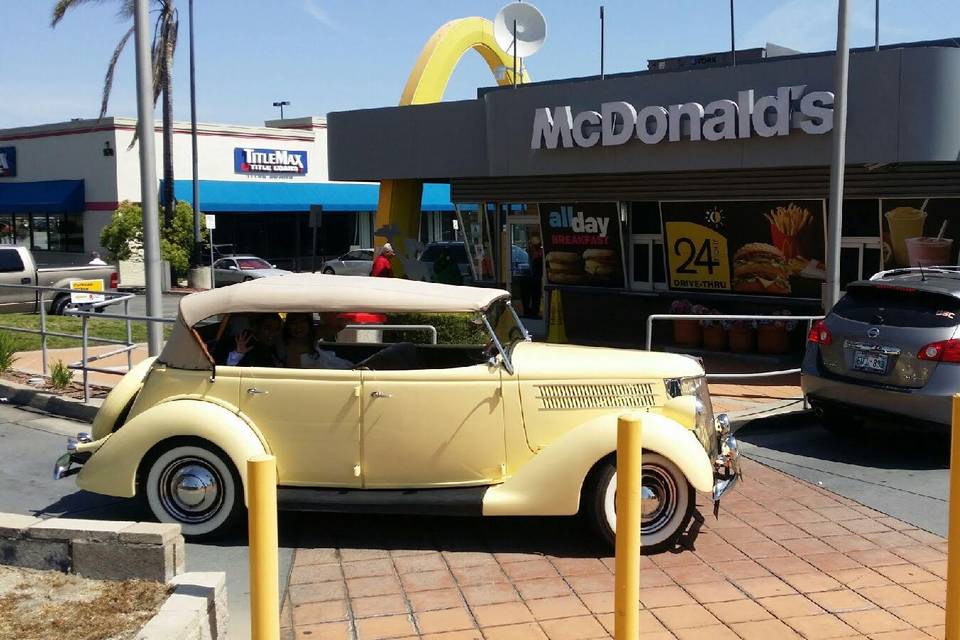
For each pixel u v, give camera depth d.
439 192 45.69
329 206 42.16
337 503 5.98
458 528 6.39
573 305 16.64
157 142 38.00
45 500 7.09
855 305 8.62
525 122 14.87
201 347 6.18
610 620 4.89
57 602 4.22
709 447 6.12
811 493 7.24
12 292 19.56
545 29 17.80
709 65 18.56
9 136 41.06
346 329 7.06
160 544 4.43
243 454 5.89
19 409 10.34
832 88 12.07
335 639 4.70
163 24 31.98
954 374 7.79
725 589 5.29
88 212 38.25
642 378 6.05
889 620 4.88
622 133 13.66
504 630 4.78
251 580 3.33
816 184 12.88
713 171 13.78
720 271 14.81
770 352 13.73
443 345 6.96
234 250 40.91
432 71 18.69
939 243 12.70
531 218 17.41
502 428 6.00
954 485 4.06
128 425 6.02
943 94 11.50
